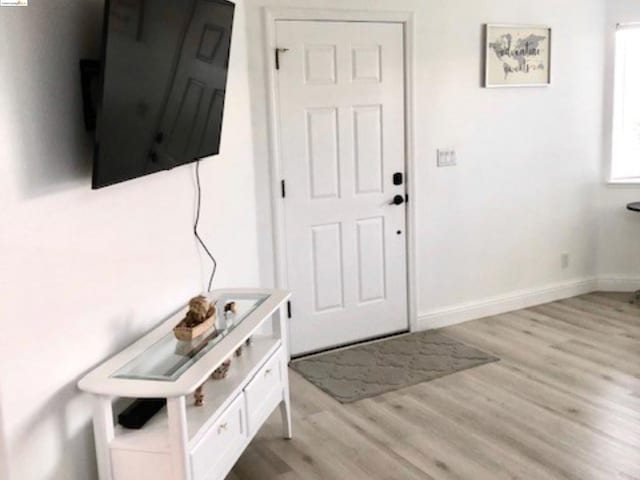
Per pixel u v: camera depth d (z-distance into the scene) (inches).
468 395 132.1
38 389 75.7
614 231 198.7
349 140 155.8
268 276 151.0
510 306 187.2
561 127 186.7
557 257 194.2
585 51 186.2
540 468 104.0
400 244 167.0
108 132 77.4
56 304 78.8
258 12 140.4
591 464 104.8
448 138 169.0
